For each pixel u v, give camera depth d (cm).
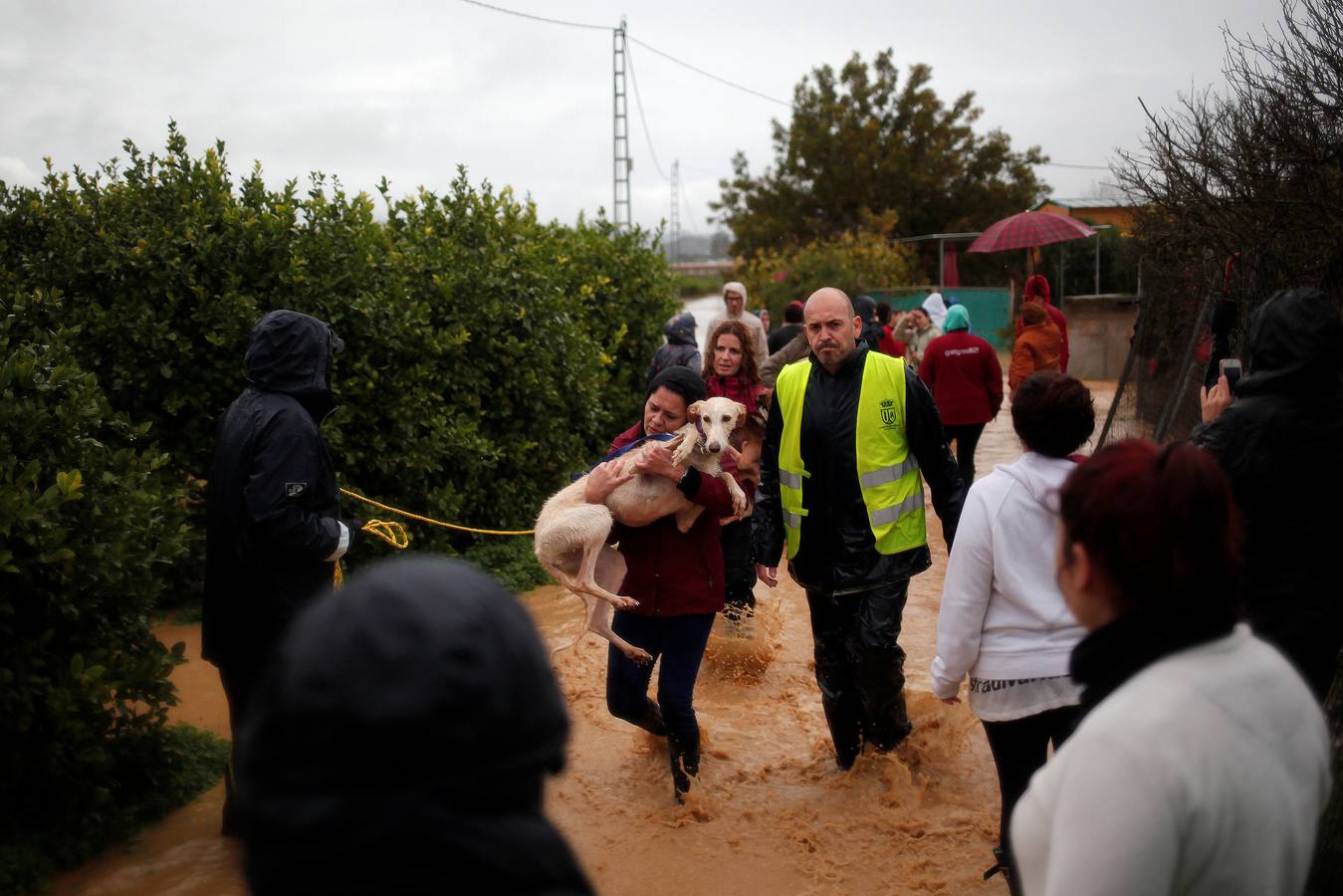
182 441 668
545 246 984
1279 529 300
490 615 108
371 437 720
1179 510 155
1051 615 314
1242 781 147
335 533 377
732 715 520
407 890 98
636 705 435
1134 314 1945
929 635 621
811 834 403
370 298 710
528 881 103
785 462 436
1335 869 320
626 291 1170
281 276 676
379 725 98
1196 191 636
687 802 425
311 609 110
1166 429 810
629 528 429
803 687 556
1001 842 351
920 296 2702
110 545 404
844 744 451
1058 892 147
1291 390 302
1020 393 323
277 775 101
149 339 646
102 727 406
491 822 103
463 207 875
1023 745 330
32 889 363
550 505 429
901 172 3975
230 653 385
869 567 424
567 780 454
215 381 670
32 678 376
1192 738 147
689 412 407
